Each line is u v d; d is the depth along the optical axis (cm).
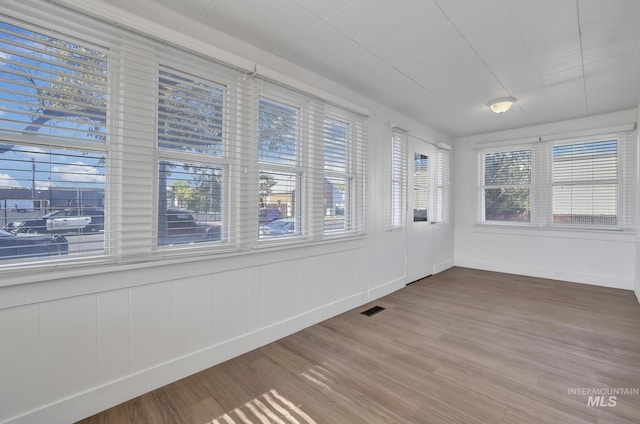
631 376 200
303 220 278
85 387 161
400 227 399
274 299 253
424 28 212
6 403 141
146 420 160
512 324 288
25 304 144
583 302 350
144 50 178
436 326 284
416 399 177
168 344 192
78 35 157
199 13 196
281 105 256
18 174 147
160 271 187
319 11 194
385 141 374
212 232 218
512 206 494
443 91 327
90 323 163
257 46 237
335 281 310
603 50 240
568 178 442
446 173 522
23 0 141
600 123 411
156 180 189
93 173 168
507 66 269
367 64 266
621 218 405
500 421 159
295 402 175
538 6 188
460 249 547
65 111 154
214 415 165
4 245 144
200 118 208
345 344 247
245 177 230
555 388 187
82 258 163
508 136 489
